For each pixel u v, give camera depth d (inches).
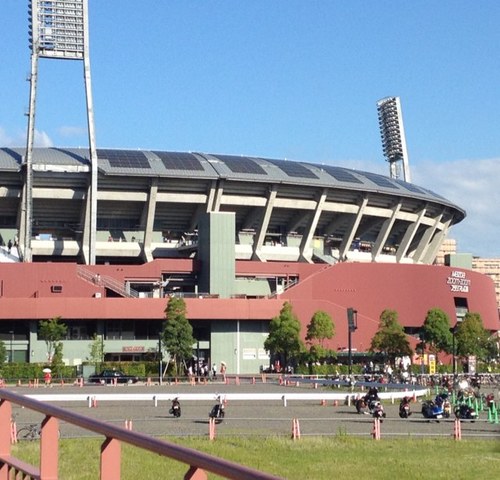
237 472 217.8
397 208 5516.7
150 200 4948.3
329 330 4247.0
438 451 1375.5
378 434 1530.5
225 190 5073.8
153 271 4596.5
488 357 5064.0
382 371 4084.6
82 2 4822.8
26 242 4564.5
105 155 5044.3
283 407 2285.9
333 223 5546.3
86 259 5054.1
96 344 3919.8
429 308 5029.5
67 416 300.7
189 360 4092.0
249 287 4803.2
